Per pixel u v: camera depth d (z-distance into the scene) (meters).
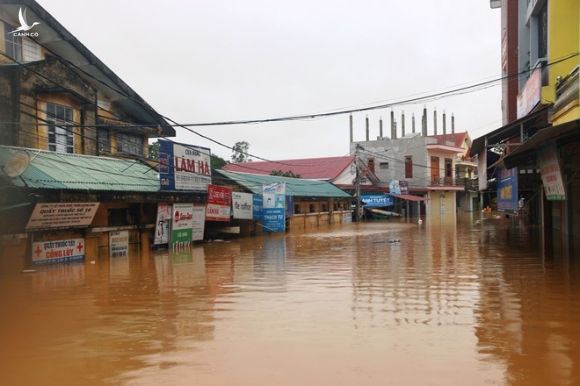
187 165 22.34
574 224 21.25
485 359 6.20
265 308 9.48
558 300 9.73
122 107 23.64
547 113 18.20
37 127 18.52
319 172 50.75
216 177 28.91
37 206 15.02
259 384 5.50
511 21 28.89
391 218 52.66
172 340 7.33
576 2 17.22
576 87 13.62
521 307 9.17
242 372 5.89
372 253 19.62
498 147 22.20
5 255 14.52
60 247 16.44
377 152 58.12
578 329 7.59
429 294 10.65
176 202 22.12
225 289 11.72
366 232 33.06
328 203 43.41
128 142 24.17
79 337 7.57
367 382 5.49
